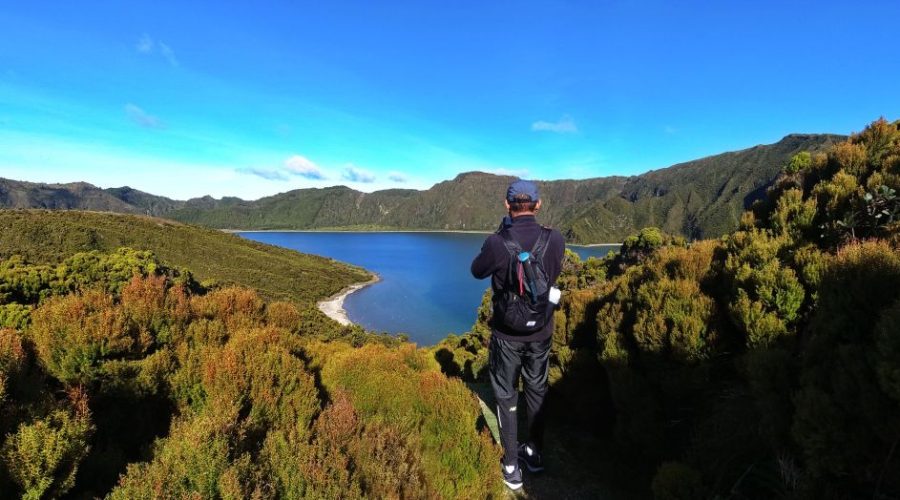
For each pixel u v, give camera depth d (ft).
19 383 7.49
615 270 109.50
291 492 6.53
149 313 12.03
